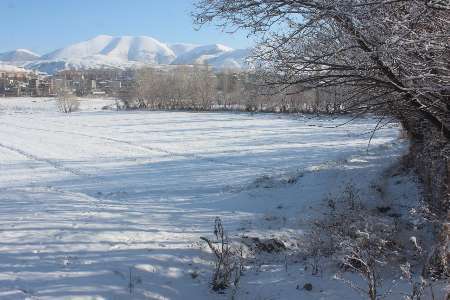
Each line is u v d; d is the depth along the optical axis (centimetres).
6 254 990
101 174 2533
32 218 1356
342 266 985
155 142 4141
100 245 1073
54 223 1276
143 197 1875
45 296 798
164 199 1822
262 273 1002
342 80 698
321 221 1299
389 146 2516
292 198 1630
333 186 1702
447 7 557
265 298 877
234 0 639
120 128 5719
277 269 1023
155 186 2139
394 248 1059
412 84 657
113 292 835
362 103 733
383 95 707
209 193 1936
